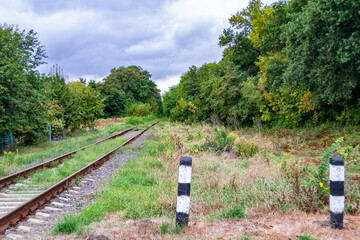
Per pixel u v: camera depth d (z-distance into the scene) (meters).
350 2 12.85
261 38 31.14
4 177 8.12
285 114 22.47
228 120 29.83
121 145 16.03
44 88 23.22
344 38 14.07
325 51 15.16
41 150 17.30
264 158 10.56
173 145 13.20
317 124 20.11
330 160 4.01
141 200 6.09
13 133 19.25
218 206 5.52
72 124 28.94
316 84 17.30
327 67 14.98
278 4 26.31
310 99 18.27
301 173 7.05
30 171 9.50
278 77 21.98
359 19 13.34
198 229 4.04
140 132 26.03
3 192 7.34
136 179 8.04
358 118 16.55
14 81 16.06
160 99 111.00
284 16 25.20
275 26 25.77
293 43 17.92
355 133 15.00
